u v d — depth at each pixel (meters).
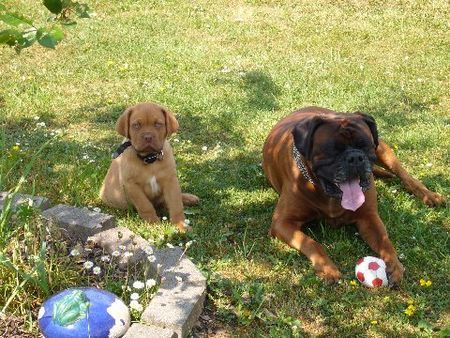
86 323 1.92
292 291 2.22
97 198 2.72
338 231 2.51
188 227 2.50
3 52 4.23
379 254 2.36
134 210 2.62
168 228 2.46
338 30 4.71
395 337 2.05
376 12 5.08
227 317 2.11
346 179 2.24
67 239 2.35
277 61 4.14
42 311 1.97
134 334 1.93
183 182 2.86
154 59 4.16
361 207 2.44
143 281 2.19
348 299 2.17
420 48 4.35
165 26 4.84
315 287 2.23
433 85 3.77
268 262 2.37
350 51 4.33
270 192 2.79
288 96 3.65
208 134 3.29
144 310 2.03
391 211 2.64
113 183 2.61
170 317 1.99
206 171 2.95
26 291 2.09
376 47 4.39
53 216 2.41
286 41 4.54
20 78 3.86
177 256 2.24
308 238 2.39
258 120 3.41
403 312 2.13
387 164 2.84
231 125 3.37
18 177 2.79
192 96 3.65
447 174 2.91
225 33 4.71
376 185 2.83
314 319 2.12
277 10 5.20
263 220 2.61
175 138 3.24
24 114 3.44
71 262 2.22
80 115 3.46
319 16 5.03
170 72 3.98
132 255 2.25
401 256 2.36
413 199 2.71
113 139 3.22
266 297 2.17
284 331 2.04
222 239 2.46
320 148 2.29
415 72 3.96
